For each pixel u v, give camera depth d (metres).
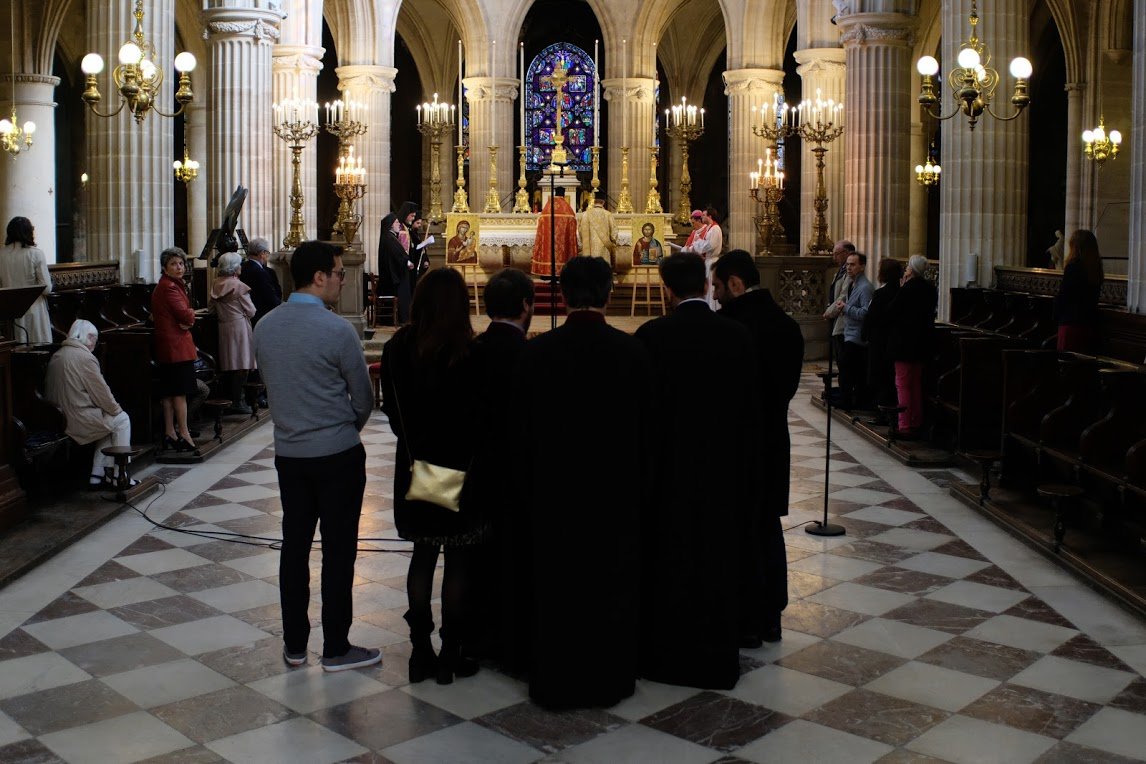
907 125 20.30
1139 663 5.73
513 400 5.25
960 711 5.16
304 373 5.47
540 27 40.09
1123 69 26.95
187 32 32.28
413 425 5.29
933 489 9.70
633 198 34.22
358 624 6.35
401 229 22.23
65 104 35.97
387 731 4.97
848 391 13.78
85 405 8.86
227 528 8.34
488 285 5.61
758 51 30.41
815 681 5.52
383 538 8.15
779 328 5.90
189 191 32.66
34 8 27.66
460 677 5.59
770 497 5.98
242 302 12.55
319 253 5.58
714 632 5.39
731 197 30.94
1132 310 10.34
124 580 7.07
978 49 13.73
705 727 5.01
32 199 28.14
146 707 5.21
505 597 5.54
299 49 23.81
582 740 4.88
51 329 11.25
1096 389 8.43
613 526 5.15
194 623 6.32
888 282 12.37
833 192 24.73
